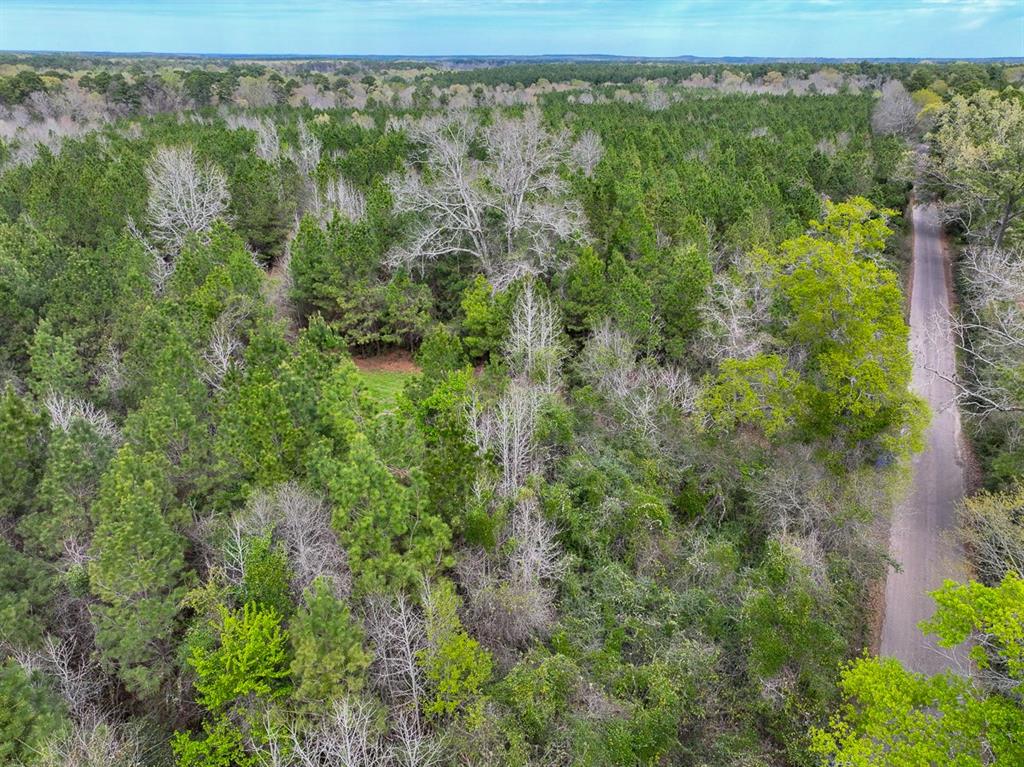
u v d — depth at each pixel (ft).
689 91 477.36
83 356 133.90
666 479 120.06
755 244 159.43
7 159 262.67
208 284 145.48
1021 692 63.57
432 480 95.35
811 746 76.38
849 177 233.96
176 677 86.79
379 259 175.01
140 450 102.27
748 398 120.37
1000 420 131.75
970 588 68.33
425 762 70.95
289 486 92.22
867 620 106.22
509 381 128.36
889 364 115.03
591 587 99.81
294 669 73.46
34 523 91.40
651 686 82.58
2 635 81.15
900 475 119.44
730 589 99.71
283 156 239.71
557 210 170.81
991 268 153.99
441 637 78.28
